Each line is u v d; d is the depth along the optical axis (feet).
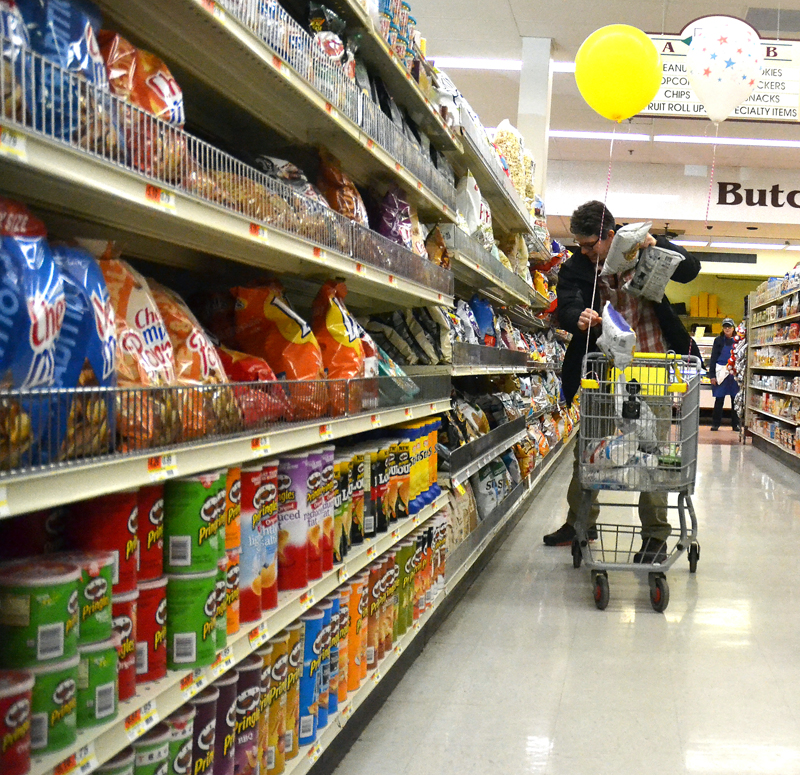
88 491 3.34
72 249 3.87
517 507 17.31
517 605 11.93
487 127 39.19
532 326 26.25
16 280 3.14
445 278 10.48
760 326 36.70
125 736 3.77
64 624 3.44
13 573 3.45
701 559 14.92
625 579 13.56
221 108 6.94
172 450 4.07
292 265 7.16
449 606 11.53
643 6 24.32
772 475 26.81
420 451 9.58
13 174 3.52
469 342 13.26
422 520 9.41
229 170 5.10
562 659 9.68
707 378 53.83
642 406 11.48
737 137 35.63
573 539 14.82
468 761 7.07
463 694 8.57
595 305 14.46
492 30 26.66
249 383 5.25
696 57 17.93
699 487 23.97
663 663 9.59
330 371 7.27
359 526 7.51
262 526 5.40
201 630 4.49
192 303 7.12
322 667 6.40
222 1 4.73
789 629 10.92
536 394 22.63
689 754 7.29
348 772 6.82
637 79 15.28
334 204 7.71
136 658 4.15
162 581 4.29
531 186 20.18
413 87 9.45
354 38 7.93
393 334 10.73
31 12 3.62
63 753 3.37
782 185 40.86
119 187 3.65
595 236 13.43
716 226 42.93
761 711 8.25
